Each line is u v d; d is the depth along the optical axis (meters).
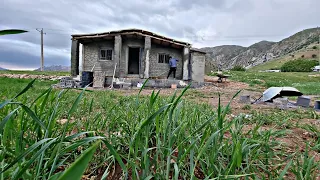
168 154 1.06
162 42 14.22
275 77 24.80
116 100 4.84
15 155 0.94
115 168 1.20
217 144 1.30
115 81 12.77
